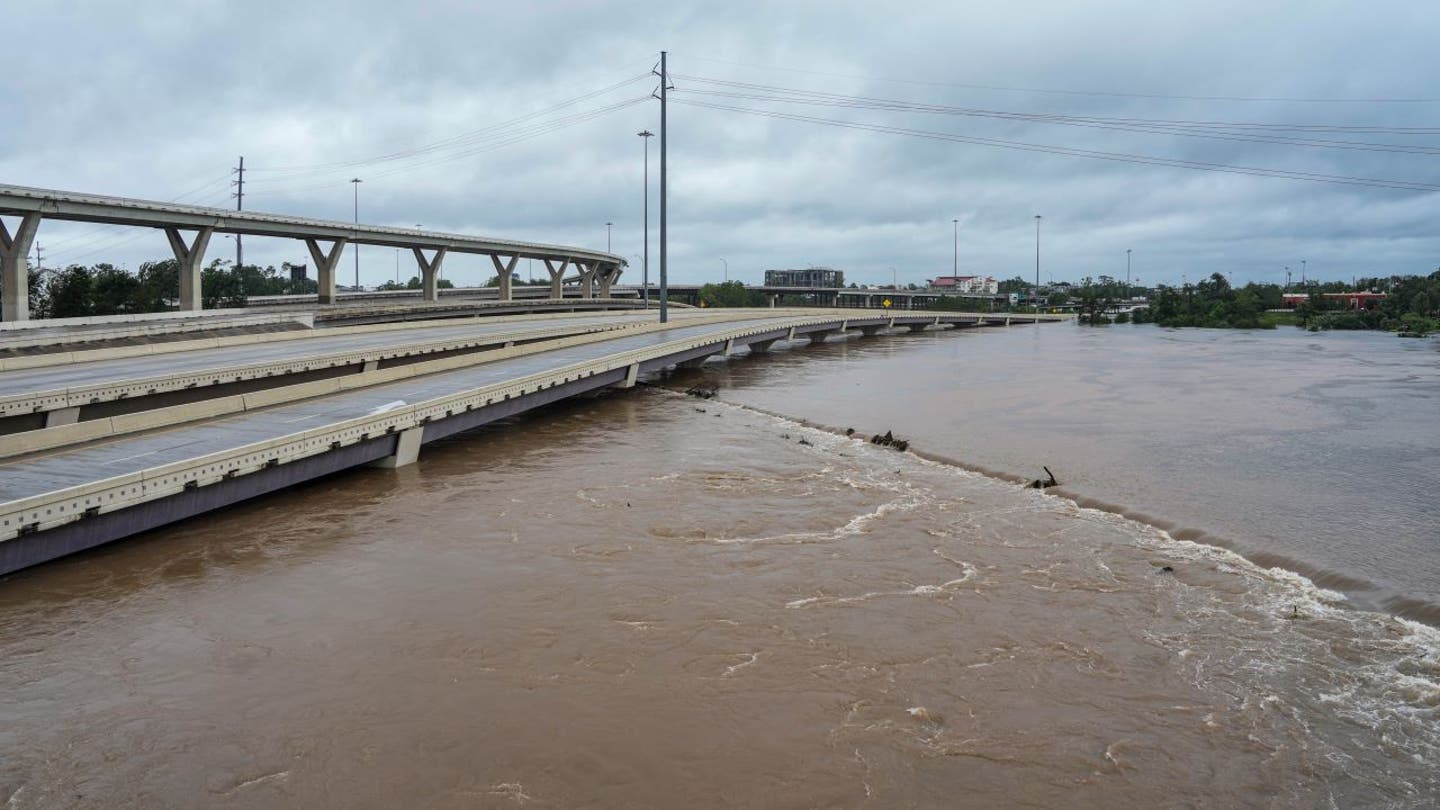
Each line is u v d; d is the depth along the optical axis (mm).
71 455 24344
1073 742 12758
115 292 82500
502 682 14617
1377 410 45062
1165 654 15680
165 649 15953
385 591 18938
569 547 22125
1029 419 43281
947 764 12180
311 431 26875
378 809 11141
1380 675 14812
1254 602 18203
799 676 14820
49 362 43188
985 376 66125
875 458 33781
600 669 15094
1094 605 18062
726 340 74938
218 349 52594
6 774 11953
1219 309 157250
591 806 11172
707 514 25266
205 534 23062
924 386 59281
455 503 26531
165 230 75625
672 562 20906
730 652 15789
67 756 12406
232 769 12047
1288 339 114250
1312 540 22234
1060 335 132500
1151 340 115500
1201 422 41688
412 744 12656
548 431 40281
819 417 44781
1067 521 24484
